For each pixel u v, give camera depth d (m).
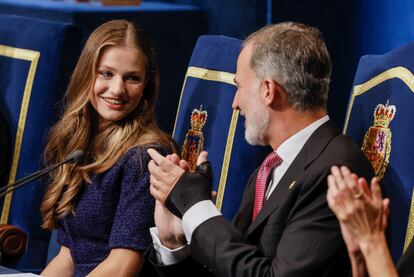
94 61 6.78
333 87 11.23
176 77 13.13
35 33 8.37
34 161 8.27
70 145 6.93
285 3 11.69
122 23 6.86
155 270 6.07
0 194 5.91
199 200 5.68
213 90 7.31
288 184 5.63
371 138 6.15
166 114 13.00
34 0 14.21
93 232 6.75
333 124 5.77
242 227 6.07
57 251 8.26
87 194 6.77
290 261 5.34
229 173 7.11
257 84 5.74
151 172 5.83
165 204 5.78
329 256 5.36
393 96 6.06
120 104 6.75
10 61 8.47
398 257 5.79
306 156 5.64
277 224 5.56
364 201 4.69
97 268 6.47
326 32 11.25
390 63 6.18
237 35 12.62
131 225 6.49
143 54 6.79
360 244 4.69
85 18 12.91
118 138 6.75
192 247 5.66
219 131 7.20
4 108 8.45
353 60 11.09
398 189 5.85
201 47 7.54
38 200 8.24
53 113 8.24
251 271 5.40
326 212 5.43
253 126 5.80
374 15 10.84
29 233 8.27
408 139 5.85
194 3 13.38
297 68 5.64
